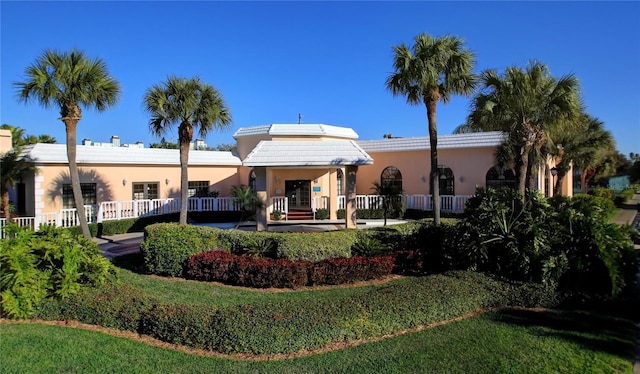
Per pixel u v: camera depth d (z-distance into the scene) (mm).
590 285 7977
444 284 7930
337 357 5691
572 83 12688
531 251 8352
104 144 26031
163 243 10594
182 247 10562
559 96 12672
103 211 19141
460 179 22250
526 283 8234
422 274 10711
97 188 20172
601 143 24562
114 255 13836
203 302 8430
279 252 10484
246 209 19656
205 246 10859
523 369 5305
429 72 12977
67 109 14750
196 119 16422
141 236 18312
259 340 5766
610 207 22750
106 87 14961
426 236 11539
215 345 5895
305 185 23219
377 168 25203
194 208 22719
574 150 24312
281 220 21531
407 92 14234
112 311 6852
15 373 5207
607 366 5395
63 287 7230
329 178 21703
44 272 7461
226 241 11133
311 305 6652
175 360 5625
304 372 5246
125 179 21266
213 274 10070
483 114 14211
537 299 7797
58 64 14008
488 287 8016
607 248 7750
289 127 23688
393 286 7965
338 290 9391
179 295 8914
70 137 15070
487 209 9273
